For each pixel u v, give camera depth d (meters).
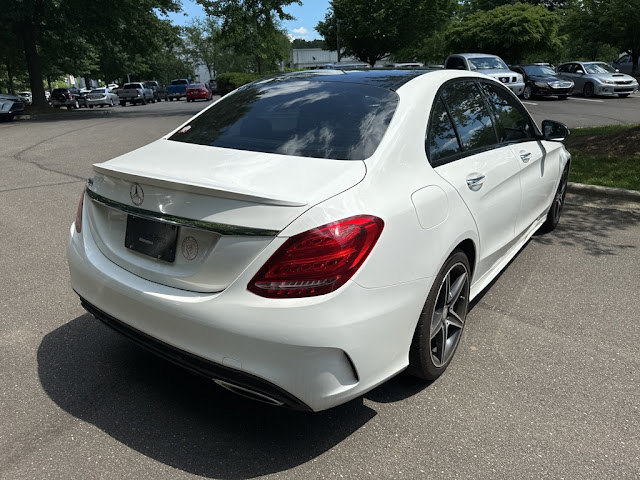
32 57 24.88
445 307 2.81
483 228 3.12
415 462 2.30
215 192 2.11
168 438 2.43
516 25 27.16
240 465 2.27
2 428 2.48
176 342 2.22
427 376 2.77
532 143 4.20
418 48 39.06
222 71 84.44
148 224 2.36
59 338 3.30
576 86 23.38
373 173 2.35
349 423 2.55
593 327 3.52
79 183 7.64
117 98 39.88
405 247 2.31
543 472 2.25
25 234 5.28
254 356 2.05
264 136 2.72
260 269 2.04
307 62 76.25
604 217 6.00
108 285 2.44
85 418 2.56
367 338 2.17
